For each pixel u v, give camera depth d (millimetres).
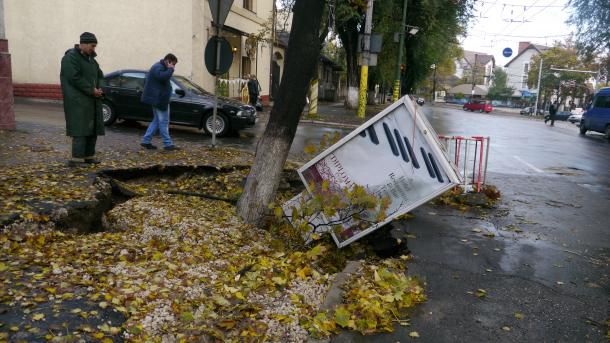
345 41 28938
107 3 18453
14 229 4559
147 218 5633
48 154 8102
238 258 4715
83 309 3270
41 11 18672
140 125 14094
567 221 7387
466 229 6758
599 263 5594
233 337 3355
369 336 3672
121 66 18734
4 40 10031
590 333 3924
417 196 5129
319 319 3707
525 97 88250
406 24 32219
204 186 7664
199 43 18891
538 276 5121
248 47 23531
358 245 5734
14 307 3186
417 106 5148
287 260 4789
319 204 5070
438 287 4730
